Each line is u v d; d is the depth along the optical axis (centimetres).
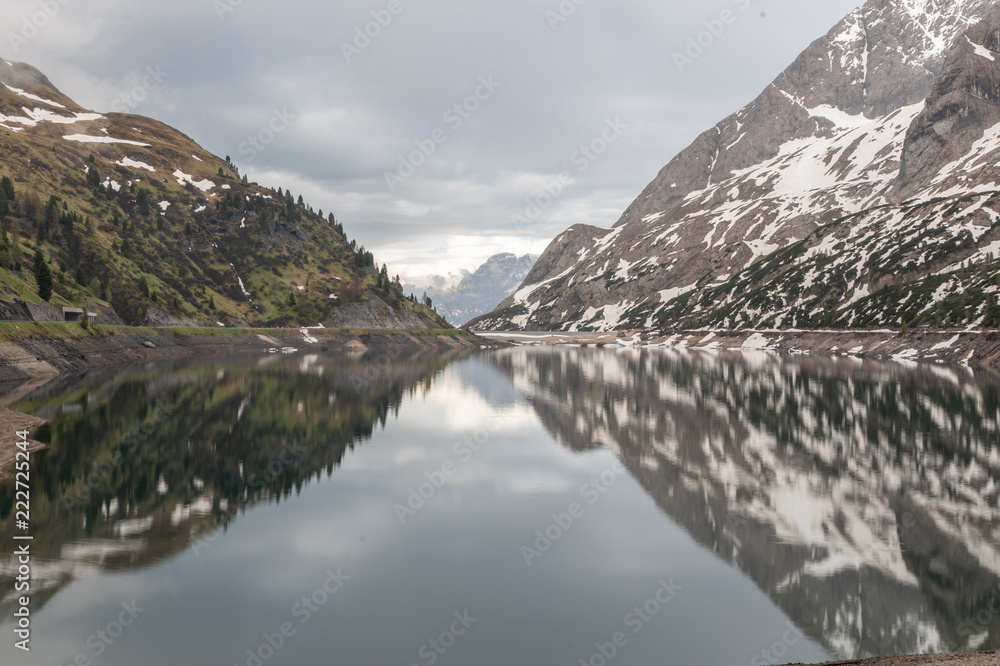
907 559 2809
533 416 6681
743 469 4403
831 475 4206
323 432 5681
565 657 2008
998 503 3572
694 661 1958
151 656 1989
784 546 2992
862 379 9781
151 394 7631
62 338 10875
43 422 5678
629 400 7875
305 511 3491
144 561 2772
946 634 2162
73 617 2248
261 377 10188
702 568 2744
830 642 2108
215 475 4181
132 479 4019
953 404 7000
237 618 2266
